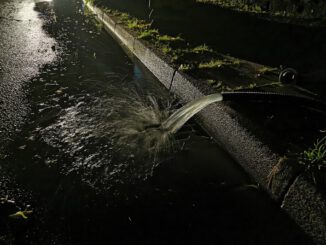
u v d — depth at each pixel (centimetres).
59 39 671
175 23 667
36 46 620
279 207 253
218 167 316
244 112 324
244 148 300
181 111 371
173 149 340
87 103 417
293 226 236
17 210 253
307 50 510
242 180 299
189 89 396
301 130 295
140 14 743
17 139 338
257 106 337
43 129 357
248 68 440
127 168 310
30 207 258
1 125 358
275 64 458
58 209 259
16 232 233
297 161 250
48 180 288
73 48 621
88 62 556
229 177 303
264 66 449
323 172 236
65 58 566
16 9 937
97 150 330
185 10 771
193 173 308
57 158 316
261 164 277
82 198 272
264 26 634
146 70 517
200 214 263
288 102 316
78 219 252
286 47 528
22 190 275
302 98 314
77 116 386
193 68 434
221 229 250
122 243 234
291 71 380
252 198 275
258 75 415
